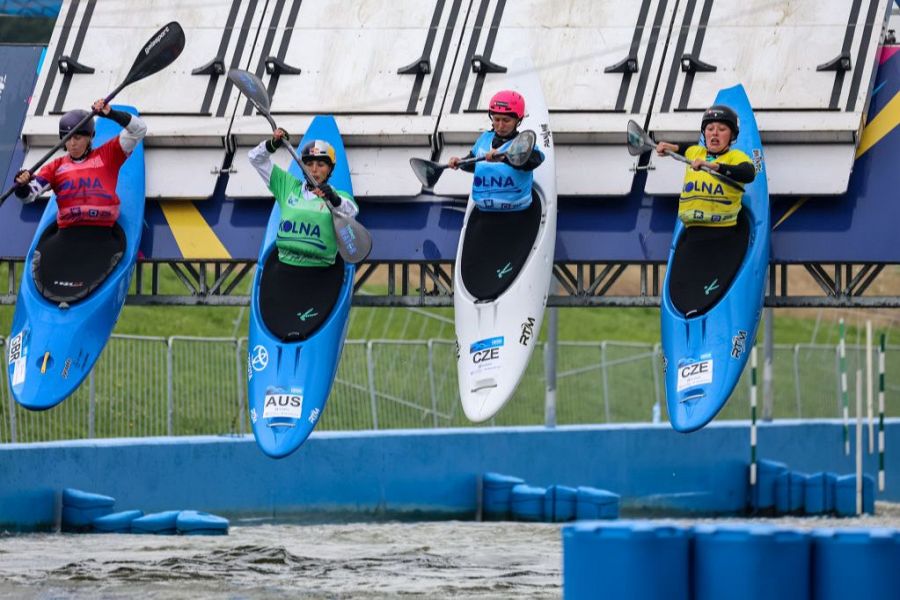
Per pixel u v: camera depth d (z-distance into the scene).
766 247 49.06
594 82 52.78
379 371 83.25
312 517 76.19
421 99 53.34
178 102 54.22
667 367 48.62
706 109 51.22
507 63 53.44
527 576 52.03
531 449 84.31
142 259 53.34
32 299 49.88
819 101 51.03
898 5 57.12
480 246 51.03
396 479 79.12
